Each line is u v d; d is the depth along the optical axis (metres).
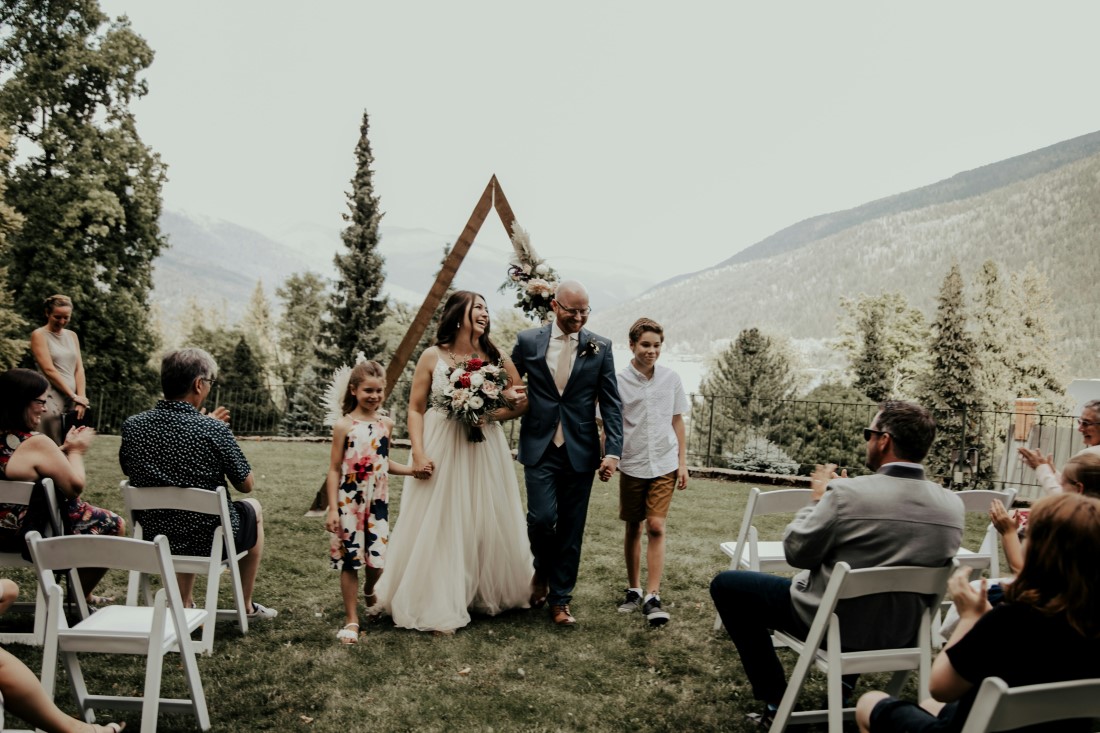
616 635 4.15
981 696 1.80
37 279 21.67
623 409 4.50
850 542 2.82
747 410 20.73
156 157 24.19
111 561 2.77
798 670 2.84
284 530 6.04
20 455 3.57
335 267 29.19
